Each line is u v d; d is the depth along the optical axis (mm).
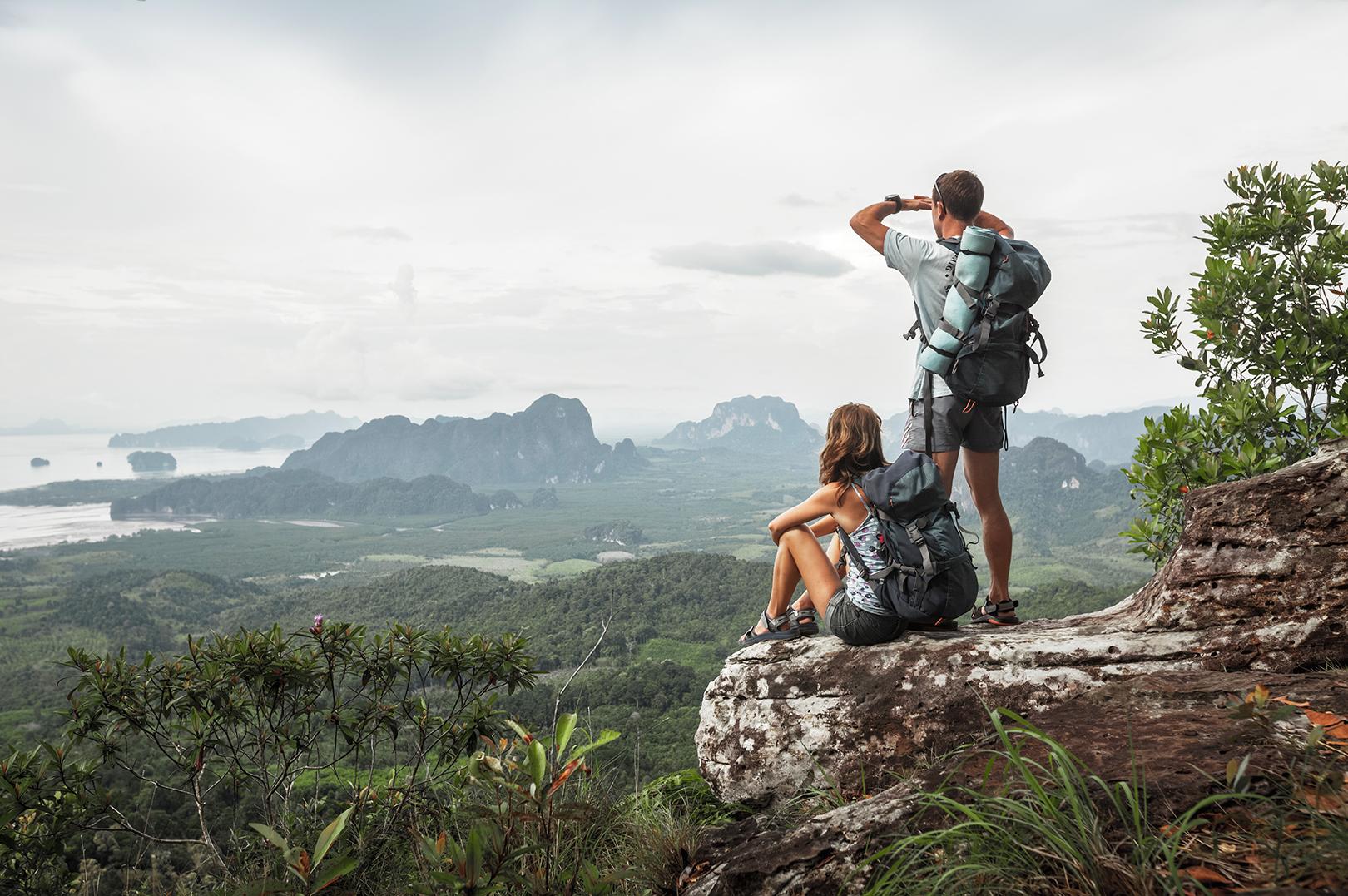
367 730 3715
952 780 1980
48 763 3439
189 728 3477
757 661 3273
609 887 2309
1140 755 1845
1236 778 1478
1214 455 4074
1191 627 2721
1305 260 4586
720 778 3191
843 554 3234
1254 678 2334
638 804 3109
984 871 1521
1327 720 1821
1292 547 2652
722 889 2074
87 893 3312
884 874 1771
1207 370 4703
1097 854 1468
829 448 3047
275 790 3543
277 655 3555
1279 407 4070
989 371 2961
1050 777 1688
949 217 3191
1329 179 4598
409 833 3152
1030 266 2994
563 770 2215
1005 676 2770
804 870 1942
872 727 2906
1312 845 1348
